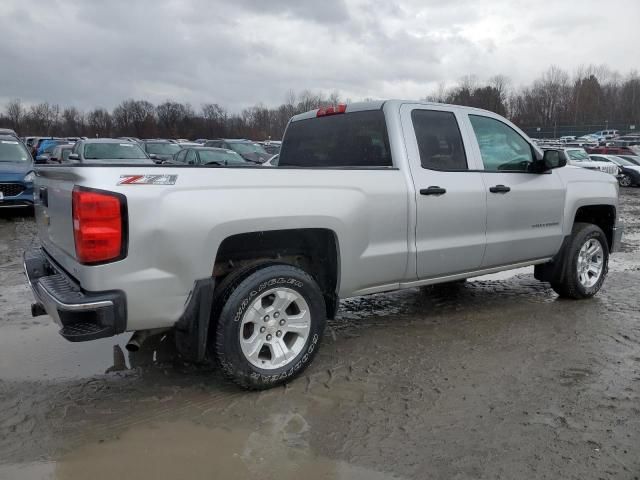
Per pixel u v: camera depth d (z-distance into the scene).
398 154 4.37
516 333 4.82
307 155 5.27
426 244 4.45
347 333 4.85
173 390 3.70
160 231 3.15
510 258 5.13
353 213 3.95
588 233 5.73
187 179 3.27
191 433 3.15
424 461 2.88
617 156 25.44
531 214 5.21
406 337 4.73
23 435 3.12
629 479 2.72
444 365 4.12
